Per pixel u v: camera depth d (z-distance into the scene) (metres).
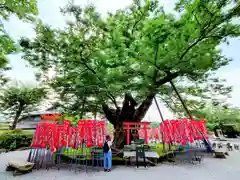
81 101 9.34
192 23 6.62
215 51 7.84
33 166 6.45
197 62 6.78
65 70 9.23
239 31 6.39
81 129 6.93
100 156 6.60
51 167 6.54
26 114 20.78
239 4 5.68
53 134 6.84
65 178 5.20
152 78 8.24
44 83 11.04
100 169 6.28
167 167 6.63
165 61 7.17
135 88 7.56
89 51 7.82
